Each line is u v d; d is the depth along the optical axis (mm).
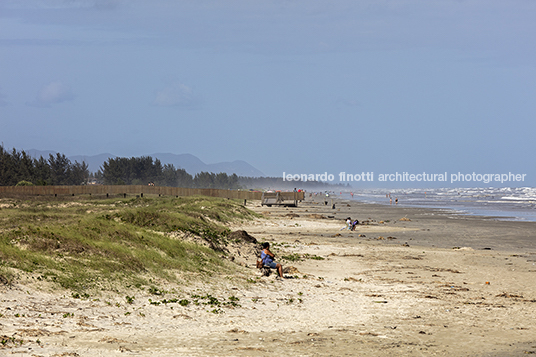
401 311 31391
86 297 28938
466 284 42812
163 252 44188
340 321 28312
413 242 79875
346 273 48844
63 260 34312
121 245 42125
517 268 52875
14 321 22734
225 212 107000
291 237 83812
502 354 21719
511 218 137750
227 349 21125
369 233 95375
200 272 40562
